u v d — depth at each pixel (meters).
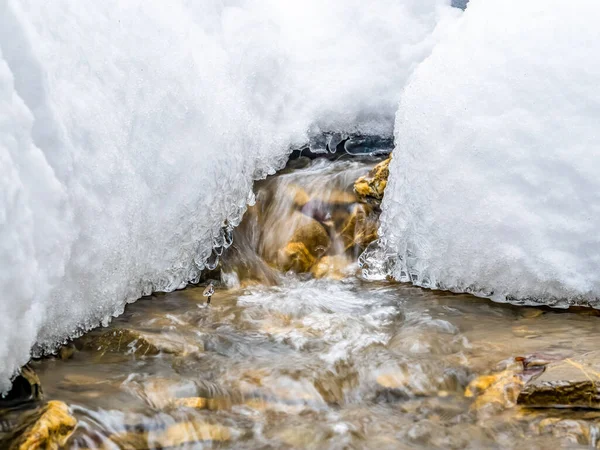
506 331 2.64
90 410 2.29
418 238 2.89
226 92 2.95
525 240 2.74
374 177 3.08
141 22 2.73
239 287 2.92
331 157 3.26
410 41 3.33
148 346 2.53
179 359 2.52
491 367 2.49
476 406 2.40
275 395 2.43
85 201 2.46
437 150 2.85
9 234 2.24
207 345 2.58
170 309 2.72
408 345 2.60
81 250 2.46
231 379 2.46
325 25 3.31
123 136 2.60
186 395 2.39
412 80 3.00
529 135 2.76
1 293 2.23
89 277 2.49
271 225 3.06
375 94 3.28
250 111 3.07
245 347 2.59
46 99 2.38
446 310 2.76
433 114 2.87
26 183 2.31
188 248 2.83
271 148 3.11
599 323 2.66
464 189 2.80
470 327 2.67
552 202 2.73
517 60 2.81
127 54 2.66
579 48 2.78
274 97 3.14
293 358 2.55
